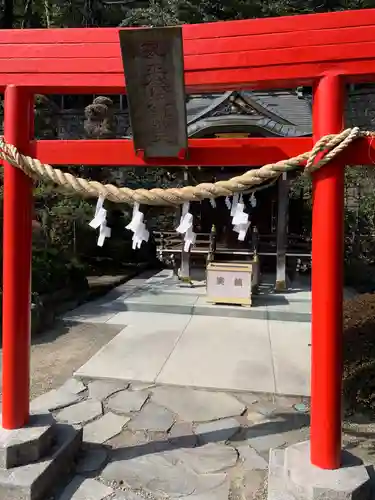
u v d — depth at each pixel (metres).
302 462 2.51
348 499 2.25
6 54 2.63
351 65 2.30
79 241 10.58
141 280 9.75
